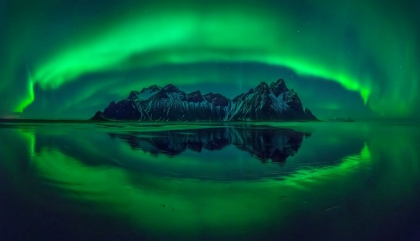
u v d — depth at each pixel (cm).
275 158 1304
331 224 548
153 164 1137
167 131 2834
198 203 658
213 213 595
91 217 564
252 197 711
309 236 496
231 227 529
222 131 2889
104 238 480
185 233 501
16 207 609
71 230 507
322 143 1852
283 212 605
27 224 527
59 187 766
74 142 1750
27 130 2627
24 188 749
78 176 902
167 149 1557
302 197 710
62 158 1205
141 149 1539
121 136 2214
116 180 862
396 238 491
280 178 919
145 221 548
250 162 1199
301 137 2252
